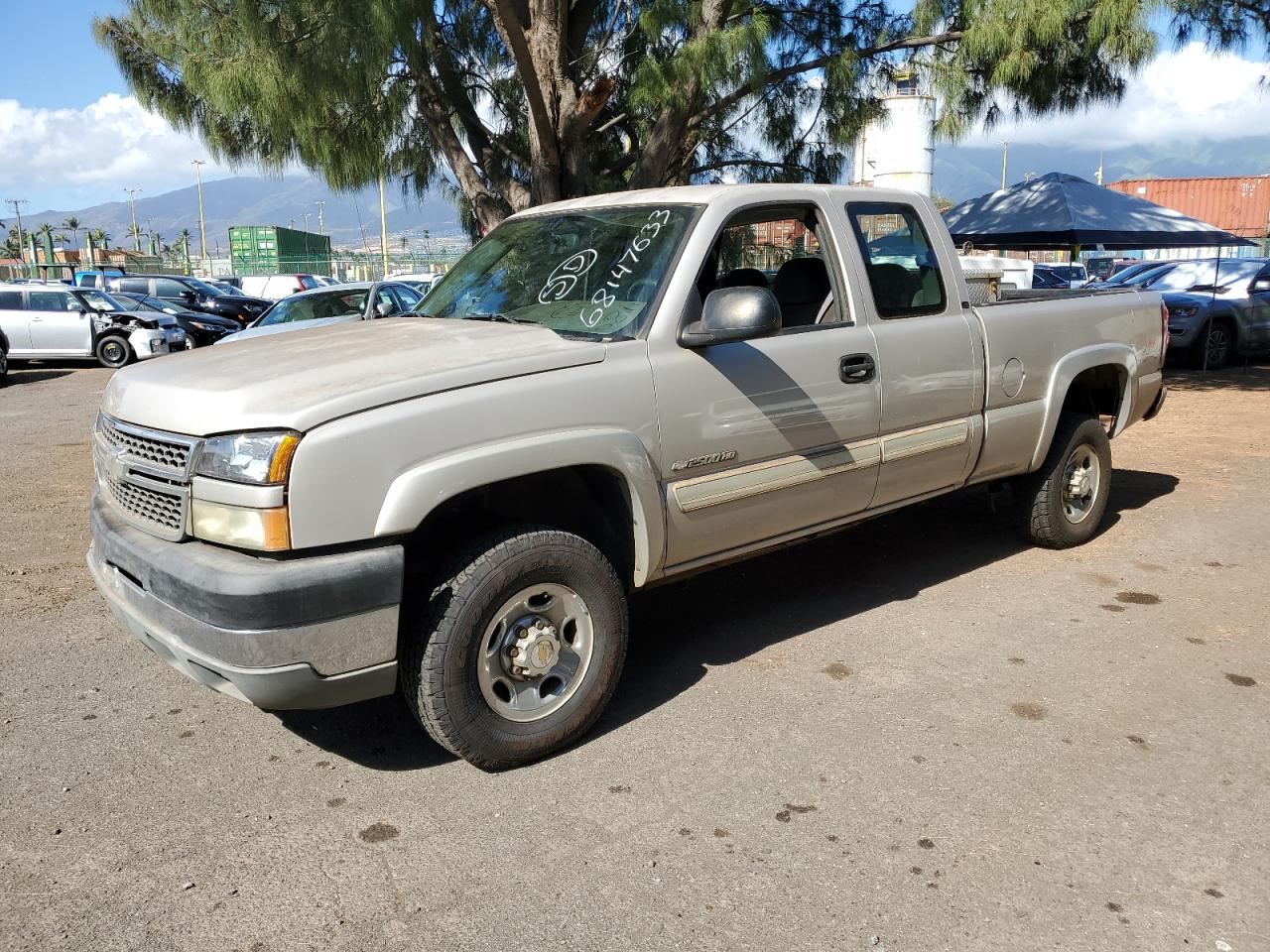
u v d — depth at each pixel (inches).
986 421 195.8
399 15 324.5
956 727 145.9
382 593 120.6
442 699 127.8
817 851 116.8
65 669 171.6
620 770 135.9
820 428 165.3
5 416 476.7
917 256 187.2
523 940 102.7
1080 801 126.2
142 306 796.6
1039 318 206.5
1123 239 538.3
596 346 140.3
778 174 466.6
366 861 116.4
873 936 102.4
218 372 134.6
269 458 115.7
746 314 140.6
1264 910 105.6
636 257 156.0
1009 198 580.7
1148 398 242.1
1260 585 204.2
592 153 472.4
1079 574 212.8
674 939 102.3
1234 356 598.5
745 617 191.8
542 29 382.6
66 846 120.0
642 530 144.3
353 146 413.1
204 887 112.0
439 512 139.4
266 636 114.9
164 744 145.6
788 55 426.9
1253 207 1310.3
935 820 122.6
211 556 119.7
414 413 122.9
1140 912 105.5
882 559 225.8
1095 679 161.3
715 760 137.9
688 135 402.6
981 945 100.9
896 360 176.1
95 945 102.7
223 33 342.3
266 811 127.4
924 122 527.2
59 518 273.0
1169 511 262.8
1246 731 143.9
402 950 101.4
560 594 138.1
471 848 118.6
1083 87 410.3
